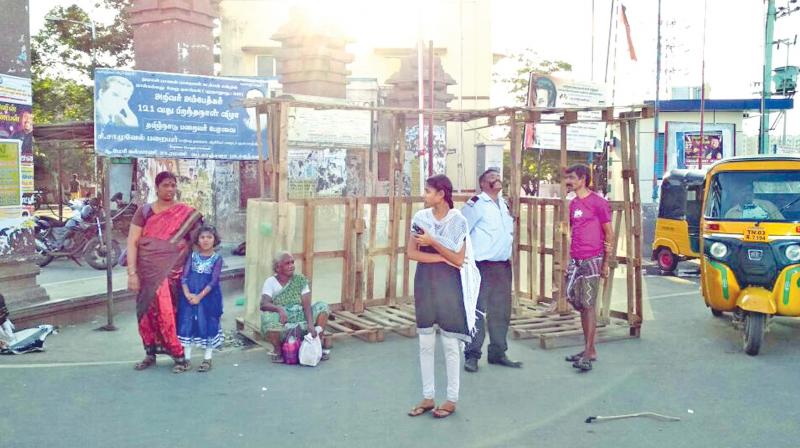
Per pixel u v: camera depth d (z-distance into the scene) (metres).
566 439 4.64
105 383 5.81
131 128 8.95
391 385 5.83
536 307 8.52
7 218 7.75
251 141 10.20
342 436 4.67
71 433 4.66
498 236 6.35
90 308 8.56
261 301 6.55
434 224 5.00
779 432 4.78
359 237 7.99
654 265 14.04
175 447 4.45
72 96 24.64
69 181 28.50
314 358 6.38
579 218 6.43
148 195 12.88
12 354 6.79
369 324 7.47
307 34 15.27
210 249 6.36
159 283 6.09
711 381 6.00
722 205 7.48
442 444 4.54
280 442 4.55
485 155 19.59
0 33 7.69
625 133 7.67
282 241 6.92
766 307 6.70
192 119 9.61
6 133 7.75
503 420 5.00
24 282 7.97
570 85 15.16
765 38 20.39
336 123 12.42
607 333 7.69
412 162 15.33
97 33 24.47
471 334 5.11
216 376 6.06
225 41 25.70
